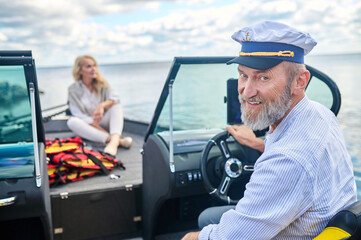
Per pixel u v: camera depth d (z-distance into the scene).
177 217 2.12
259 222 0.90
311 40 0.91
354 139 4.22
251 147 1.61
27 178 1.50
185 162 1.75
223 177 1.56
